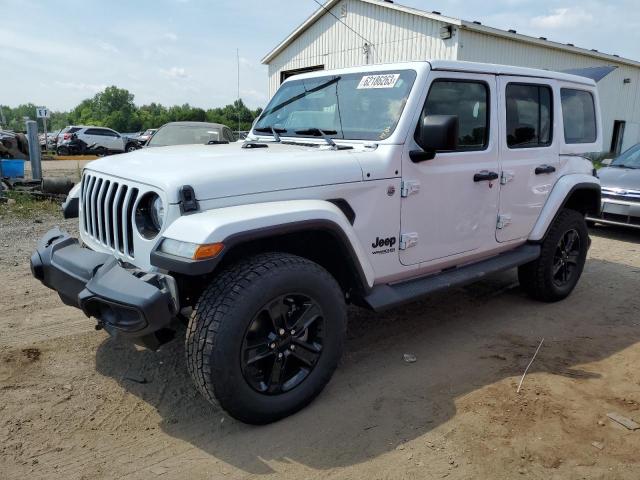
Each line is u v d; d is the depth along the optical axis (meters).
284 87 4.56
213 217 2.60
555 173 4.74
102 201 3.20
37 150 11.43
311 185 3.04
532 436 2.86
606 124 22.83
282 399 2.91
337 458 2.67
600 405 3.19
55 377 3.39
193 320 2.67
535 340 4.15
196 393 3.26
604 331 4.37
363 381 3.45
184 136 9.95
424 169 3.59
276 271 2.74
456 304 4.93
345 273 3.31
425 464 2.63
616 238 7.98
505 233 4.35
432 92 3.63
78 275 2.89
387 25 17.27
